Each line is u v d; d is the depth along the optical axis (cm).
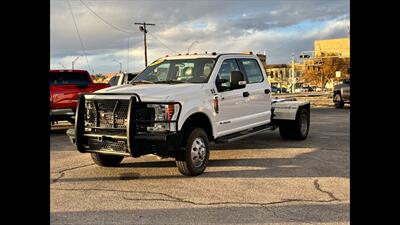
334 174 692
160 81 791
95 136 655
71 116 1245
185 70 798
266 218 481
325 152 895
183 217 488
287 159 823
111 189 617
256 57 945
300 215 490
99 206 534
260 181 652
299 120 1045
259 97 909
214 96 752
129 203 546
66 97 1233
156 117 650
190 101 691
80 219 485
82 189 618
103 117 665
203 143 701
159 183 648
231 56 844
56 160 859
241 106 838
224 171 723
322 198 557
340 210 506
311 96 4966
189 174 681
